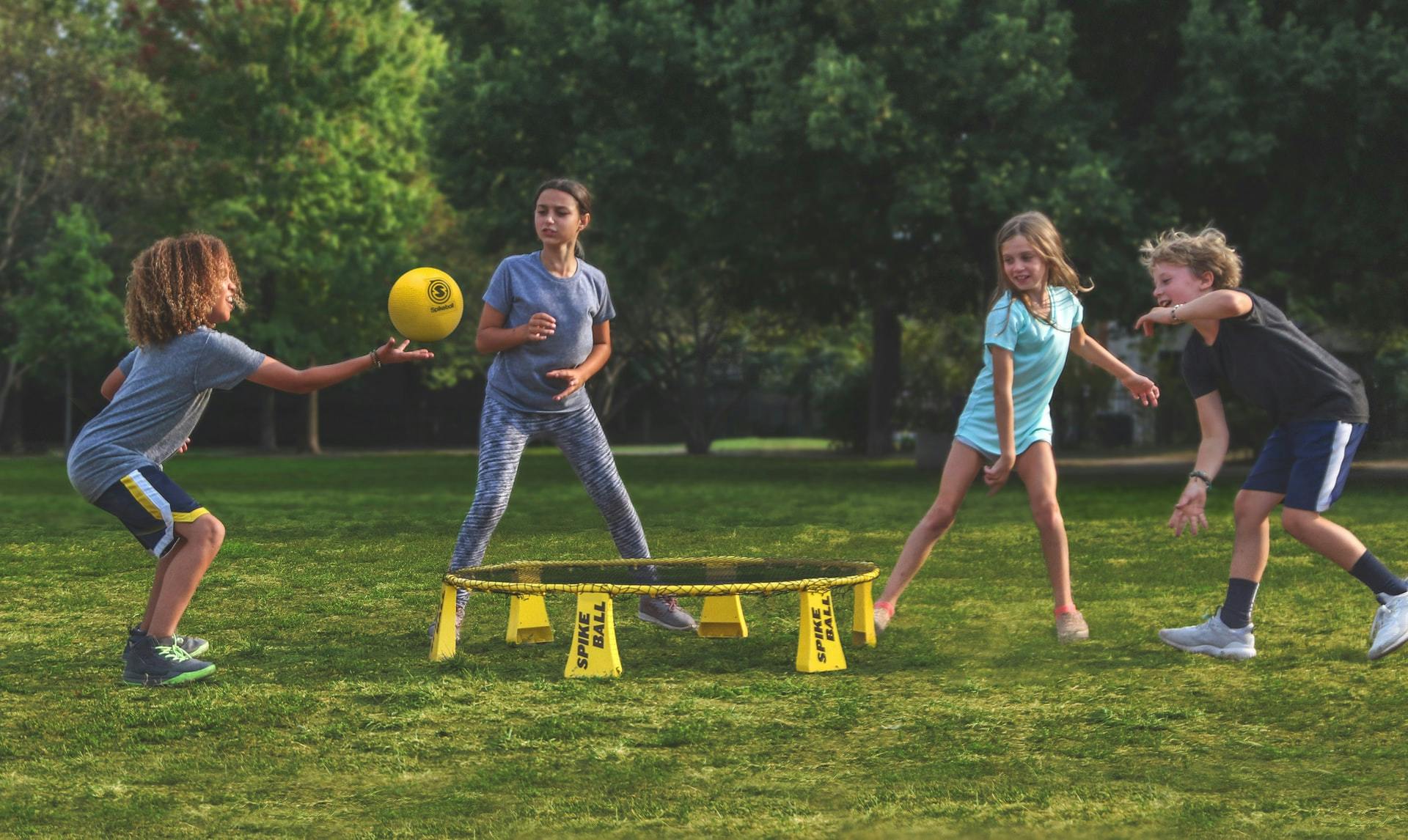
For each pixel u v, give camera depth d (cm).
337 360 3669
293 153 3431
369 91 3509
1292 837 300
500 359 580
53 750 385
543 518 1203
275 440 4138
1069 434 3033
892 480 1919
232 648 550
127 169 3197
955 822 313
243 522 1165
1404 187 1736
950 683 469
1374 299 2116
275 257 3381
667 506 1369
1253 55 1670
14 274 3338
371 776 356
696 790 340
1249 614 514
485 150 2102
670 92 1938
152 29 3403
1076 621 556
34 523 1153
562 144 2034
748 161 1878
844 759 369
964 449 564
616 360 3769
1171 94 1822
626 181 1953
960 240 1866
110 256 3316
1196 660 507
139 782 351
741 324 3606
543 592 487
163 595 482
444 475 2134
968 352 2886
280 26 3378
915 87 1764
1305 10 1722
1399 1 1672
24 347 3117
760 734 398
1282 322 518
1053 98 1720
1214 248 541
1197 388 540
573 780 351
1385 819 312
